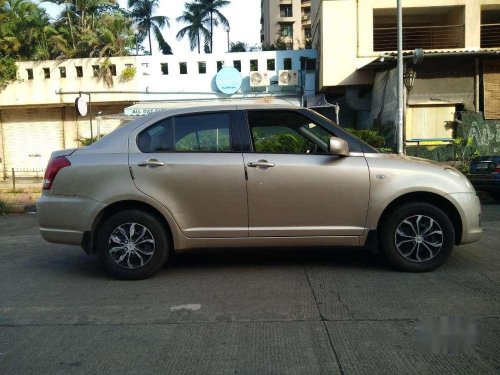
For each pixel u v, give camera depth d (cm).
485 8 1945
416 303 430
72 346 359
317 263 573
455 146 1708
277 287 486
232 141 521
